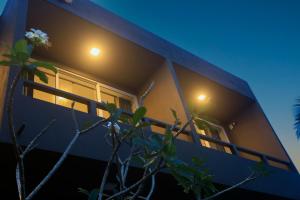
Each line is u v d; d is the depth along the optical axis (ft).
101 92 23.54
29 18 19.42
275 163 25.31
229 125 30.81
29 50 5.79
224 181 16.90
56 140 11.96
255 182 18.65
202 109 8.32
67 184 12.74
